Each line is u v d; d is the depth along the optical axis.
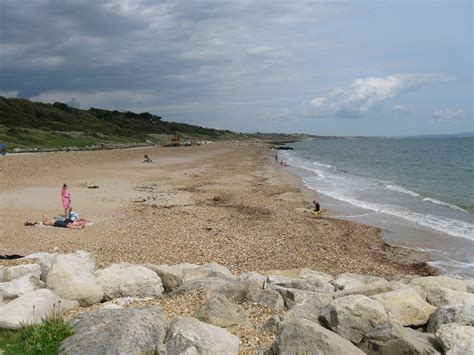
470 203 28.42
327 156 87.69
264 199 29.03
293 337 5.67
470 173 47.53
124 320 6.16
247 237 18.03
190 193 30.36
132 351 5.69
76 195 26.80
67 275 8.65
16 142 63.97
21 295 8.41
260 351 6.02
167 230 18.42
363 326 6.57
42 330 6.33
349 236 19.52
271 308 8.34
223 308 7.42
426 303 7.46
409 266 15.64
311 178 44.16
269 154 92.19
